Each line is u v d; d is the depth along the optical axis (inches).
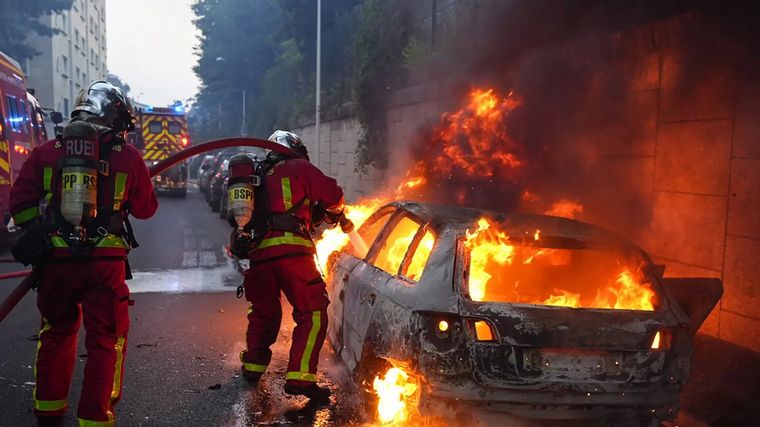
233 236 175.9
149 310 267.3
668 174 245.3
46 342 147.8
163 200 887.1
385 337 144.9
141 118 1016.9
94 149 136.8
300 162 178.4
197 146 172.2
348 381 186.1
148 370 192.9
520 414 132.1
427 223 162.2
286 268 169.5
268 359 185.3
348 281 187.9
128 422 155.1
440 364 130.1
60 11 1190.9
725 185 220.8
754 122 208.7
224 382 183.8
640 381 133.4
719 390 179.0
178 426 153.3
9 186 407.2
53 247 136.5
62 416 154.6
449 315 132.4
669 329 138.5
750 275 212.2
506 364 129.7
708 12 220.4
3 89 401.7
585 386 130.8
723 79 220.5
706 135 228.1
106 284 139.9
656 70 250.5
